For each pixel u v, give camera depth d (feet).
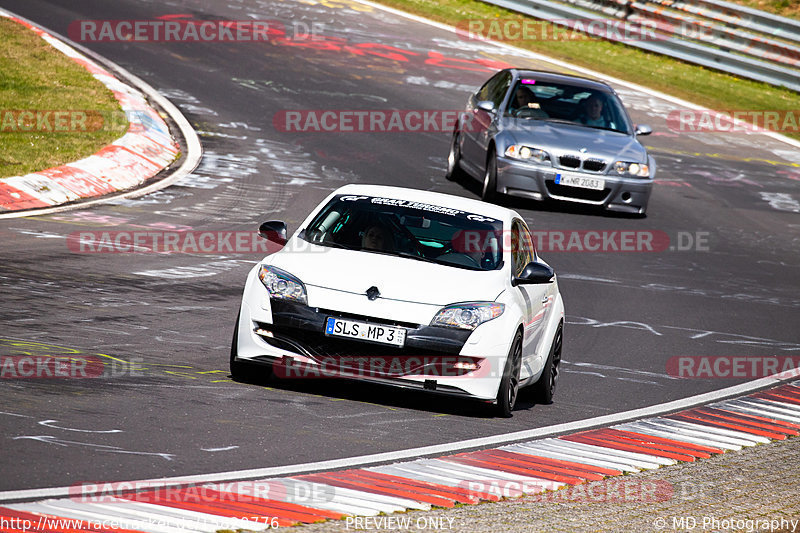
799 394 108.68
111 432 68.85
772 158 264.93
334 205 97.60
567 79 201.77
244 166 192.75
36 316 98.17
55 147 176.04
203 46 273.95
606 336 125.08
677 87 311.88
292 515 58.08
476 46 319.27
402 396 90.68
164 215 156.15
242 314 85.87
